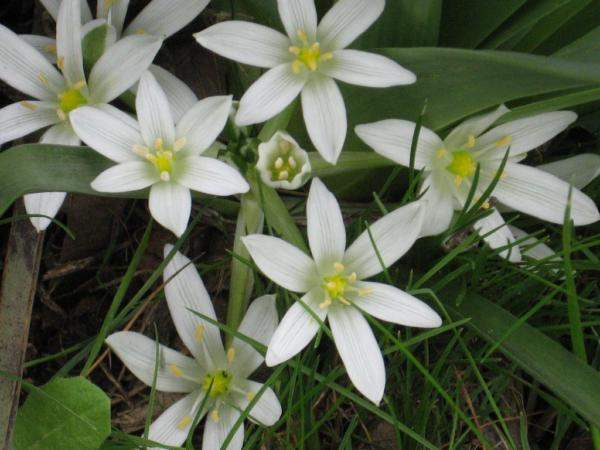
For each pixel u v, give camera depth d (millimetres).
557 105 133
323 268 123
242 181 124
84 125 123
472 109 133
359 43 147
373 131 132
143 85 125
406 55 128
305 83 130
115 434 126
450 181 139
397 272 146
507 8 144
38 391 120
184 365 130
